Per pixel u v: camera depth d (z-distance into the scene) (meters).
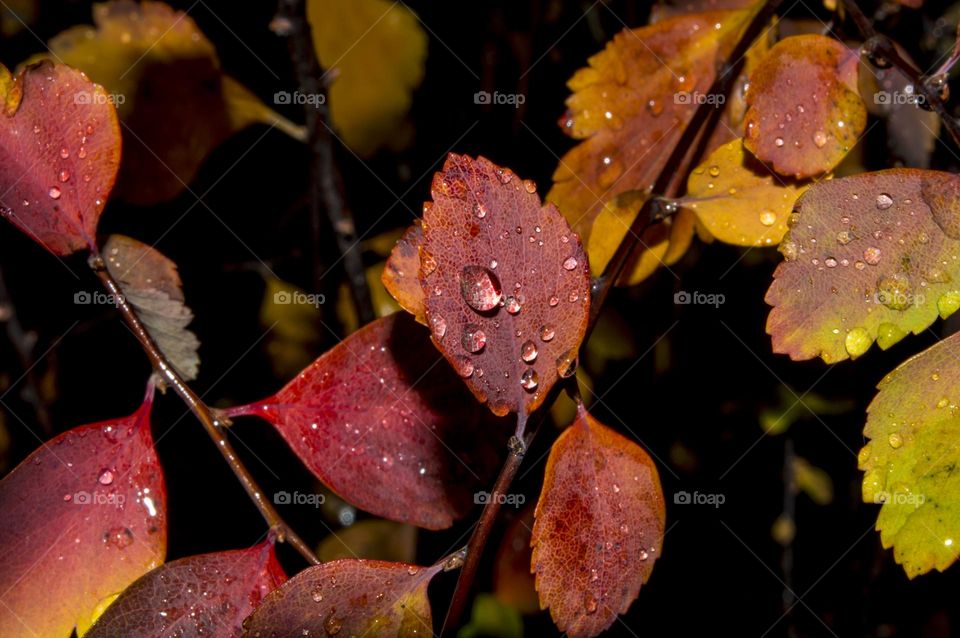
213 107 0.30
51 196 0.24
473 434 0.24
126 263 0.25
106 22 0.30
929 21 0.30
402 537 0.33
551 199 0.26
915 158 0.28
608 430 0.23
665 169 0.25
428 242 0.21
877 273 0.22
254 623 0.22
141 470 0.23
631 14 0.32
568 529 0.22
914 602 0.35
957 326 0.31
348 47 0.32
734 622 0.35
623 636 0.35
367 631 0.22
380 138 0.33
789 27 0.27
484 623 0.33
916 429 0.22
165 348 0.25
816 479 0.35
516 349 0.22
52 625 0.23
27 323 0.34
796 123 0.24
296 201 0.34
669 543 0.36
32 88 0.24
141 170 0.30
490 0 0.33
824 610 0.35
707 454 0.35
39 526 0.23
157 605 0.22
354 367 0.24
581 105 0.26
